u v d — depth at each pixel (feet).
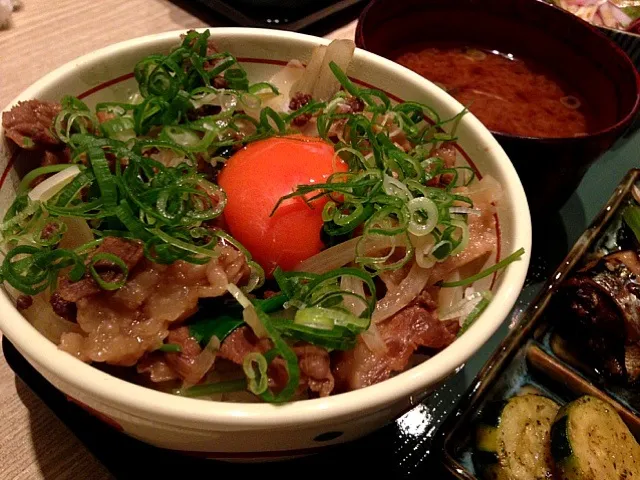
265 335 0.50
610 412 0.70
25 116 0.58
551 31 1.00
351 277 0.56
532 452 0.68
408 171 0.62
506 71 1.04
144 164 0.55
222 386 0.51
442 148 0.69
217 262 0.52
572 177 0.81
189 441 0.46
